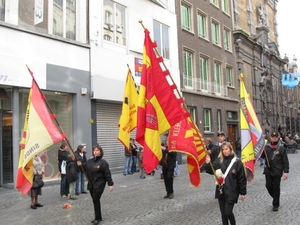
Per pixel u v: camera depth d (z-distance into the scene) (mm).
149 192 10719
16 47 11961
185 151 6426
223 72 27219
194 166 6539
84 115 14422
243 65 31188
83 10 14891
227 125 27109
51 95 13570
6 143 12195
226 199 5582
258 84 34031
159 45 19594
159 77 6746
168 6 20766
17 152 11867
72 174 9805
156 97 6695
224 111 26484
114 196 10148
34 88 7062
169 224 6766
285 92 44562
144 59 6906
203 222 6801
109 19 16188
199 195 9805
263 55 36406
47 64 12953
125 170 15289
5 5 12016
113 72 15867
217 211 7703
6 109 12250
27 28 12383
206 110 24391
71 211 8352
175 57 20828
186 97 21594
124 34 17109
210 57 25391
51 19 13617
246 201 8680
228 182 5590
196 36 23781
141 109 6781
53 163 13156
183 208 8148
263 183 11898
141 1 18297
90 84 14742
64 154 10242
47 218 7727
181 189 11055
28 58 12312
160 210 8031
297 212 7332
